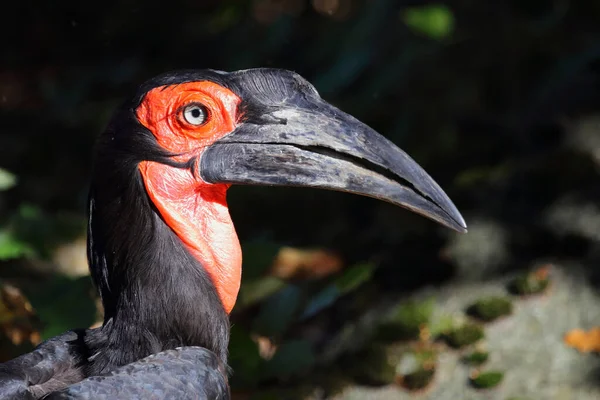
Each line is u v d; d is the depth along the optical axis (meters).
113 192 7.20
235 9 20.64
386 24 17.23
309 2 20.86
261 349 10.99
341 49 18.03
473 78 16.03
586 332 10.63
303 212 14.63
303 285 12.49
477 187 13.07
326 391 10.31
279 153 7.33
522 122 14.36
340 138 7.32
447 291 11.59
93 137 18.14
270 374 10.39
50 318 9.48
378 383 10.34
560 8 16.42
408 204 7.33
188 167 7.32
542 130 13.92
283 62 19.14
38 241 11.08
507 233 12.12
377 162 7.30
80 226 12.01
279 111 7.36
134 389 6.45
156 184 7.25
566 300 11.08
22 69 22.39
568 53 15.58
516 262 11.83
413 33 16.91
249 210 14.74
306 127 7.33
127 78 20.62
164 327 7.12
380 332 11.01
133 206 7.18
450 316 11.12
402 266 12.23
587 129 13.16
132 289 7.14
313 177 7.33
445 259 12.02
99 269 7.29
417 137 15.31
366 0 18.12
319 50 18.66
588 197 12.23
